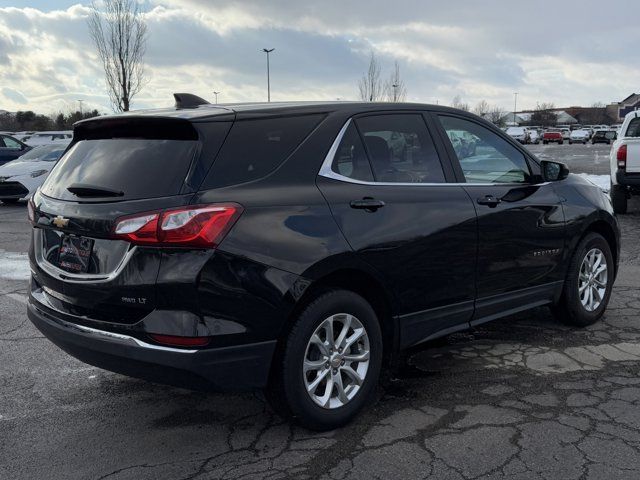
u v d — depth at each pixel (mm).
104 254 3156
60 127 69688
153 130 3373
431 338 3998
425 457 3191
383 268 3584
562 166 4766
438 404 3816
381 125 3885
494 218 4223
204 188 3082
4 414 3811
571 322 5203
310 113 3629
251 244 3092
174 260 2977
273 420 3678
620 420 3559
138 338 3041
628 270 7402
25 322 5648
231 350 3076
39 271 3562
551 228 4707
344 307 3459
